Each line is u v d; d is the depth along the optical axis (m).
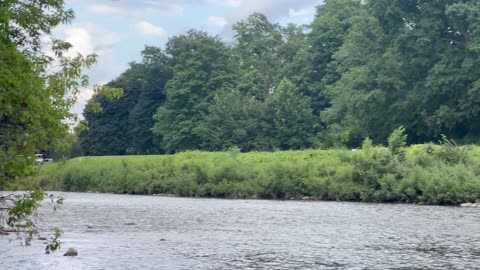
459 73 71.56
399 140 53.53
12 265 20.78
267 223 34.47
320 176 55.75
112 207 46.91
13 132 15.95
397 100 77.56
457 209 42.62
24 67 14.92
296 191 56.25
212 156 69.12
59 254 23.17
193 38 108.62
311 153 62.00
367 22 85.06
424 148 55.19
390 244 25.47
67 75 16.92
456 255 22.39
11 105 15.41
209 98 102.19
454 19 73.81
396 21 77.31
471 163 50.66
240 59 114.75
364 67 80.25
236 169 60.97
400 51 77.31
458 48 73.31
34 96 15.48
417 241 26.25
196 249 24.55
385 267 20.16
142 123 114.75
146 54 117.06
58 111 15.98
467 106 70.56
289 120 88.69
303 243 26.12
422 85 74.94
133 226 33.22
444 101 74.88
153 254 23.28
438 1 75.81
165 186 64.81
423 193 48.31
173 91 103.12
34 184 17.03
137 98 117.12
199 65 102.19
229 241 26.98
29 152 15.97
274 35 115.56
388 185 50.69
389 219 35.84
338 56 90.75
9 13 16.31
